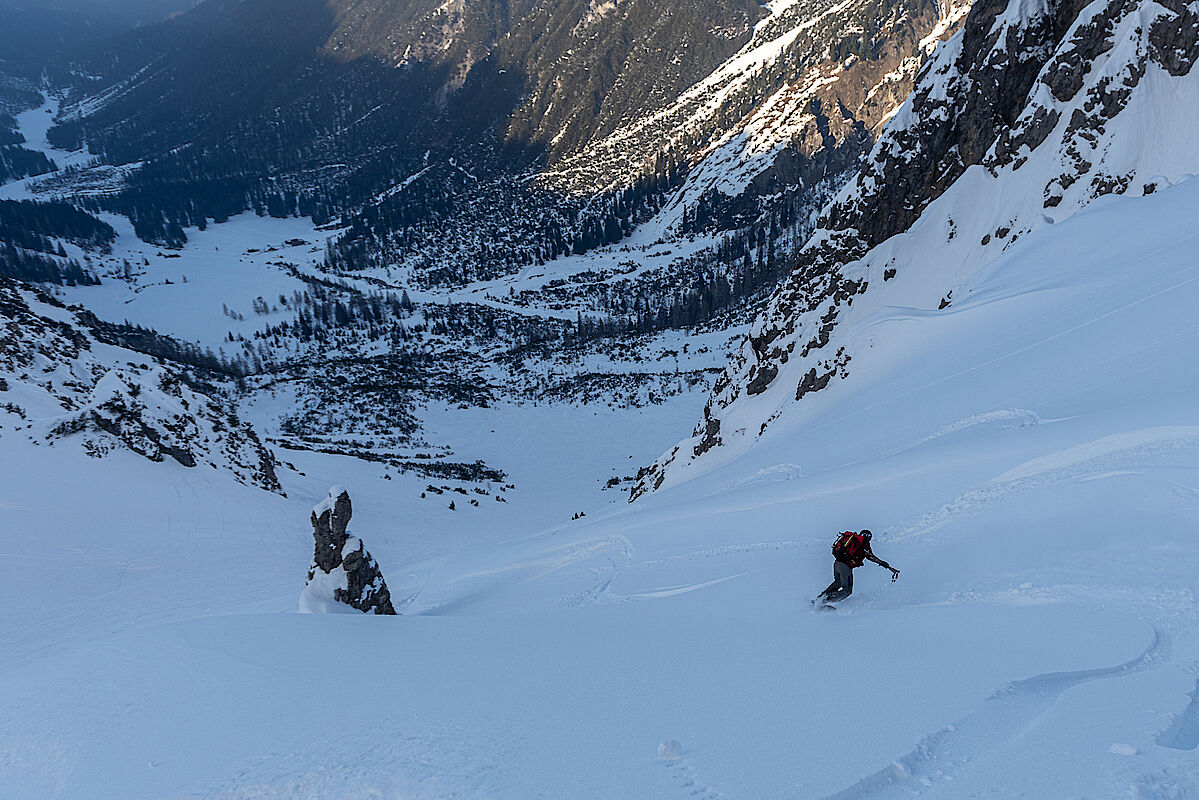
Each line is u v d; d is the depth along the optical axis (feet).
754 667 23.03
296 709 26.32
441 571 96.53
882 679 19.81
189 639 38.50
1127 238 79.92
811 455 80.43
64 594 83.97
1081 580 25.88
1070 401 52.47
